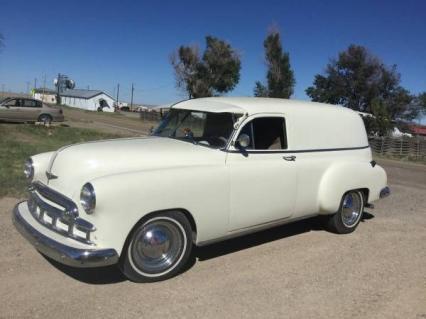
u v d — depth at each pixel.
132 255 4.38
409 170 18.70
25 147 13.52
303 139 5.87
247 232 5.37
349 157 6.57
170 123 5.85
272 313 4.10
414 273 5.29
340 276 5.06
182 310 4.05
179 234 4.66
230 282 4.70
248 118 5.24
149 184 4.29
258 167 5.26
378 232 6.99
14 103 25.67
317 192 6.07
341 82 46.00
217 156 5.01
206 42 39.66
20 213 4.74
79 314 3.86
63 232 4.26
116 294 4.26
